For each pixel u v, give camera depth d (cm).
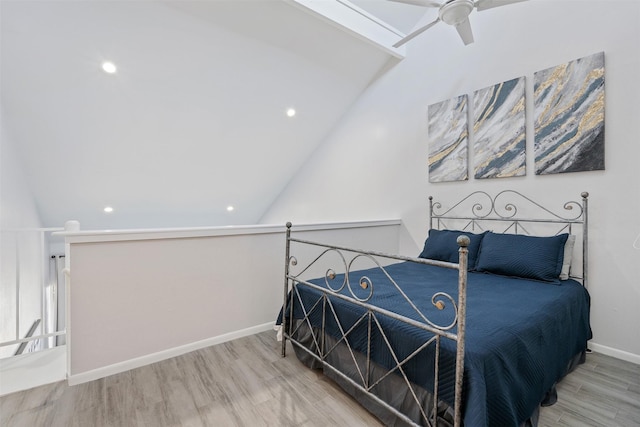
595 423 157
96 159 346
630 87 214
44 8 220
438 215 332
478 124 294
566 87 240
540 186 257
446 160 320
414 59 354
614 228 222
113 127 319
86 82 273
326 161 464
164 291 222
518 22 269
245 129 389
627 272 218
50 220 405
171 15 254
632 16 213
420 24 348
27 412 165
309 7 277
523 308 168
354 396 174
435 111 329
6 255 269
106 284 201
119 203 419
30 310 336
